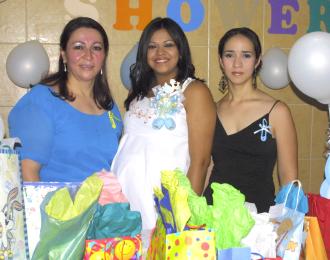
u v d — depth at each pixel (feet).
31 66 8.56
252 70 6.07
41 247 3.34
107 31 9.58
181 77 5.92
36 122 4.82
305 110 10.32
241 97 6.21
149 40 5.89
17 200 3.42
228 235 3.40
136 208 5.54
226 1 9.91
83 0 9.48
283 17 10.12
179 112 5.71
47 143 4.87
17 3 9.36
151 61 5.88
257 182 5.90
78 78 5.25
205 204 3.43
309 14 10.23
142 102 5.94
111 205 3.52
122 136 6.04
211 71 9.95
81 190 3.41
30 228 3.63
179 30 5.86
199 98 5.72
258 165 5.92
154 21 5.91
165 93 5.73
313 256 3.77
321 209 4.03
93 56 5.18
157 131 5.65
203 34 9.88
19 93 9.52
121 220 3.51
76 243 3.33
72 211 3.34
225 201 3.43
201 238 3.20
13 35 9.40
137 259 3.54
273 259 3.66
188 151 5.77
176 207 3.25
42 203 3.46
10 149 3.43
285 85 9.51
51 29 9.46
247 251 3.35
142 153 5.62
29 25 9.43
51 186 3.70
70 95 5.10
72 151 4.99
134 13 9.62
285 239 3.74
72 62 5.15
